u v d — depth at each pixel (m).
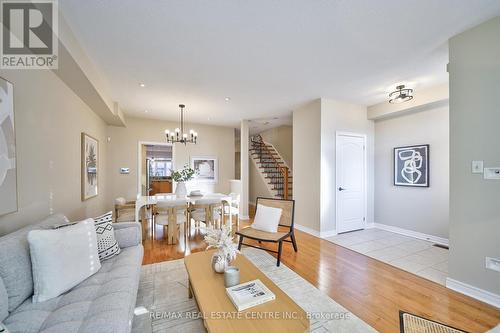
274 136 7.52
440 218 3.71
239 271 1.66
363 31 2.08
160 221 3.64
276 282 2.38
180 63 2.67
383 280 2.43
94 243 1.80
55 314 1.25
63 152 2.63
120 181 5.23
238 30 2.05
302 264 2.84
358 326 1.72
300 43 2.27
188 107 4.54
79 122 3.13
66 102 2.69
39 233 1.45
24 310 1.29
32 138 1.99
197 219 3.92
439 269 2.70
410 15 1.87
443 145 3.69
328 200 4.09
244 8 1.76
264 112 4.93
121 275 1.68
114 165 5.18
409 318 1.79
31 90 1.96
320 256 3.11
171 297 2.10
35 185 2.04
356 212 4.46
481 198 2.04
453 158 2.23
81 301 1.38
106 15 1.82
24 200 1.87
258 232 3.12
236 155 9.34
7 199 1.60
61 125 2.57
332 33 2.11
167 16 1.84
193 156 6.09
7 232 1.65
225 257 1.77
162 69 2.82
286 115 5.20
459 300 2.05
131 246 2.27
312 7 1.76
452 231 2.24
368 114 4.57
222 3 1.71
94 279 1.64
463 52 2.13
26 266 1.39
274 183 6.75
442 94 3.39
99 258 1.91
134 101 4.12
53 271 1.43
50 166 2.32
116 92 3.63
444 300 2.05
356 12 1.82
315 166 4.13
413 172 4.07
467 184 2.13
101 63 2.65
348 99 4.09
